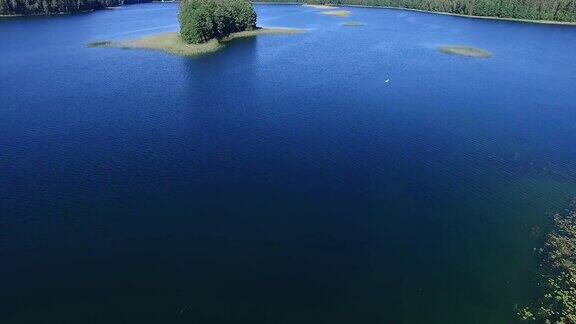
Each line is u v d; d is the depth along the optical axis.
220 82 83.75
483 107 72.69
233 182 49.28
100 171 51.09
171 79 85.75
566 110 71.94
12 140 58.53
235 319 32.47
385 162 53.72
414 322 32.31
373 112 69.38
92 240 40.22
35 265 37.34
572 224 42.38
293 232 41.41
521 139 60.78
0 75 88.25
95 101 73.31
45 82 83.88
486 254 38.66
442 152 56.56
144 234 40.97
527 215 44.00
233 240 40.31
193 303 33.81
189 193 47.22
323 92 78.38
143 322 32.22
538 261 37.69
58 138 59.25
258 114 67.81
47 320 32.34
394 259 38.22
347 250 39.25
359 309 33.38
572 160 55.12
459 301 33.97
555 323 31.62
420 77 88.94
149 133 60.81
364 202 45.97
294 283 35.72
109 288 35.16
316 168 52.22
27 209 44.31
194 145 57.41
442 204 45.78
